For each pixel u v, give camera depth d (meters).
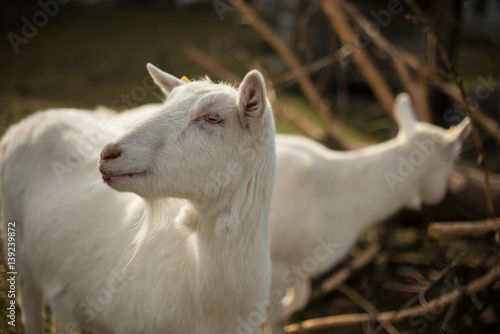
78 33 11.62
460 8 6.34
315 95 5.40
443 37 6.34
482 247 4.46
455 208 4.46
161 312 2.16
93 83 8.25
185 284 2.15
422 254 5.16
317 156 3.64
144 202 2.28
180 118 1.98
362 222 3.71
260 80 1.88
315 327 3.63
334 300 4.43
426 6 7.94
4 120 5.28
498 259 3.42
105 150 1.90
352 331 4.02
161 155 1.93
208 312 2.14
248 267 2.12
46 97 6.97
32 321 2.79
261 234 2.15
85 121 2.77
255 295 2.21
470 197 4.33
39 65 8.82
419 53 7.38
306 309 4.23
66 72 8.68
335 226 3.59
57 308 2.57
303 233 3.45
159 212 2.11
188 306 2.15
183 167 1.95
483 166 3.32
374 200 3.65
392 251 5.11
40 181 2.61
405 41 8.65
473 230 3.28
